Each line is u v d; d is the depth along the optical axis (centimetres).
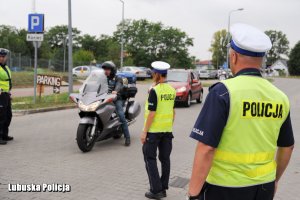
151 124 494
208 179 245
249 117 237
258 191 242
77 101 766
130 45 7338
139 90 2627
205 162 235
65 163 673
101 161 693
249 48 237
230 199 240
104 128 781
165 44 7406
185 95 1617
